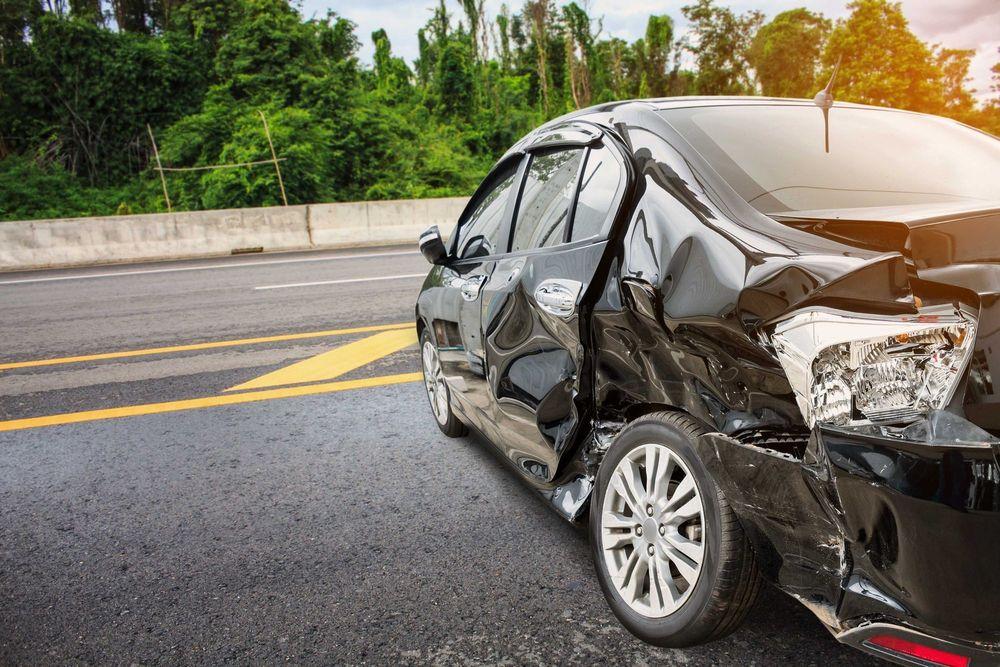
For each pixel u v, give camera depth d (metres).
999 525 1.29
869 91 55.16
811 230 1.73
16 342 7.16
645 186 2.20
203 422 4.46
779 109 2.54
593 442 2.35
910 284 1.41
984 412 1.31
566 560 2.61
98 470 3.76
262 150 29.41
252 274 11.25
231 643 2.22
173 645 2.23
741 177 2.05
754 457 1.62
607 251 2.22
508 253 2.94
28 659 2.20
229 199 28.66
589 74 69.12
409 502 3.17
